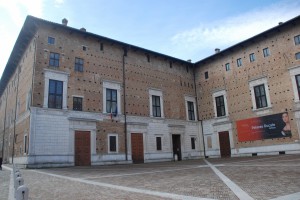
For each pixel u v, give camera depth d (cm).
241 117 3528
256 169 1505
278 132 3103
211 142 3909
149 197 829
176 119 3859
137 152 3278
